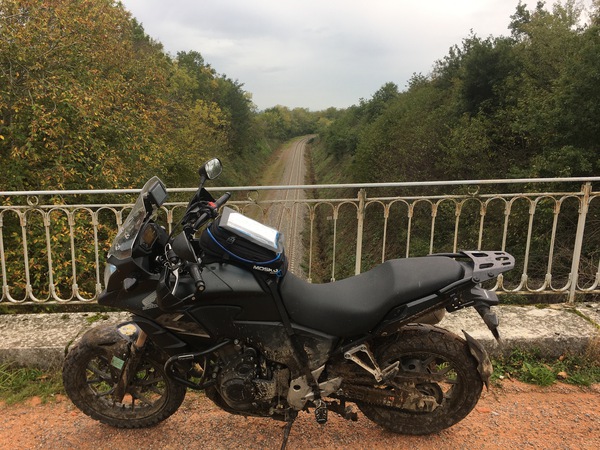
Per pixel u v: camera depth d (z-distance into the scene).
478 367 2.38
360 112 41.53
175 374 2.38
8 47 9.95
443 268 2.27
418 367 2.42
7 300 4.07
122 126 12.22
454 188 14.56
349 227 19.12
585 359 3.38
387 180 18.64
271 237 2.17
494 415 2.84
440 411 2.56
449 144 15.47
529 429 2.71
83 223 8.92
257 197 3.94
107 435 2.69
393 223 16.31
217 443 2.62
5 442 2.64
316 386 2.29
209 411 2.89
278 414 2.38
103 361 2.73
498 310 3.92
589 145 10.44
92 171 11.28
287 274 2.28
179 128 24.09
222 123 34.66
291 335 2.22
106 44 13.42
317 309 2.22
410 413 2.53
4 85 10.27
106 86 12.12
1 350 3.30
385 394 2.41
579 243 3.98
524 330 3.54
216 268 2.17
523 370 3.26
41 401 3.02
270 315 2.21
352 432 2.69
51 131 9.87
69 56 11.17
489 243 10.59
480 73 16.95
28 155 10.16
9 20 10.30
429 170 16.75
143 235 2.16
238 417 2.83
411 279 2.23
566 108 10.66
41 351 3.32
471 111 17.44
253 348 2.26
